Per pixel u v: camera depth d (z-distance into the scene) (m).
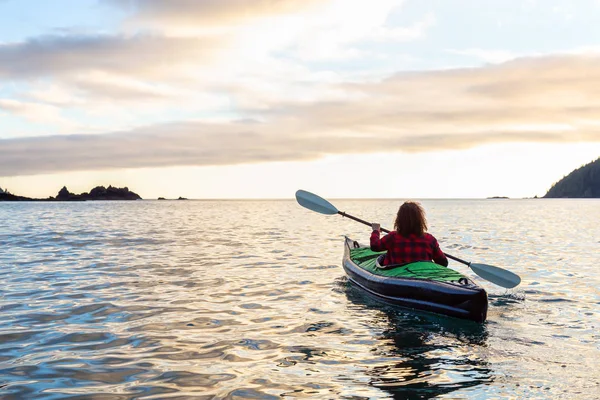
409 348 4.26
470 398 3.12
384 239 6.59
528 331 4.82
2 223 26.52
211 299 6.39
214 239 15.98
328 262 10.22
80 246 13.42
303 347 4.30
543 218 36.12
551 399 3.11
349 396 3.16
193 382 3.44
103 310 5.71
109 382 3.45
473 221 30.55
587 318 5.35
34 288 7.10
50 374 3.61
